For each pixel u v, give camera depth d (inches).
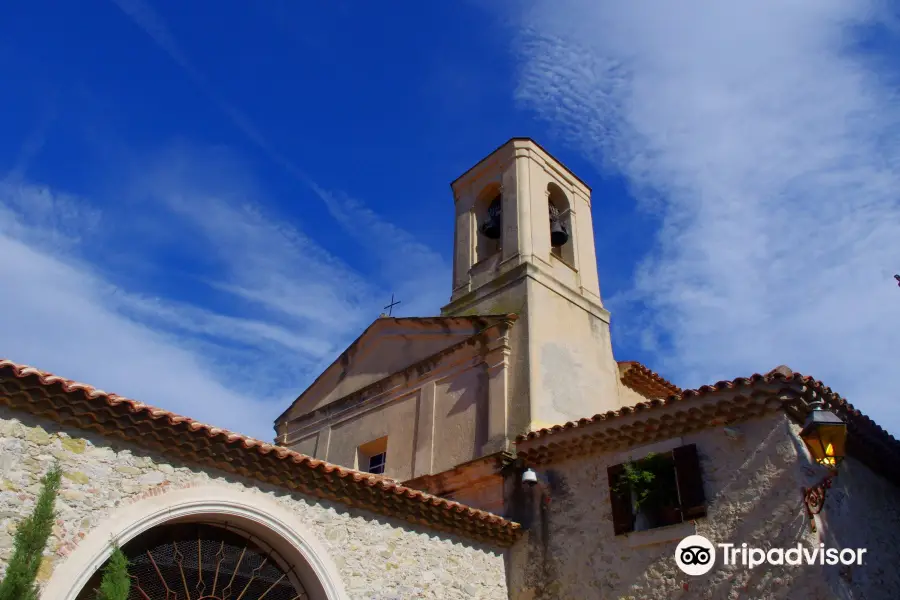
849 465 442.6
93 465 335.3
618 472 472.4
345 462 684.1
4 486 305.3
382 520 438.9
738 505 411.2
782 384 410.9
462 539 480.7
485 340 615.5
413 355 681.0
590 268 733.9
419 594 436.1
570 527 481.4
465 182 789.9
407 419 648.4
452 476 562.6
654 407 457.1
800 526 385.7
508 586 495.5
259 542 397.4
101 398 329.7
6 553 296.2
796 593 374.9
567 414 585.9
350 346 757.3
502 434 557.0
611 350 685.9
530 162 739.4
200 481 370.3
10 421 316.5
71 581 306.8
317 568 393.4
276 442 781.9
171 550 362.9
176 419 353.1
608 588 446.3
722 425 436.1
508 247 683.4
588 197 797.2
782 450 406.6
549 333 618.2
